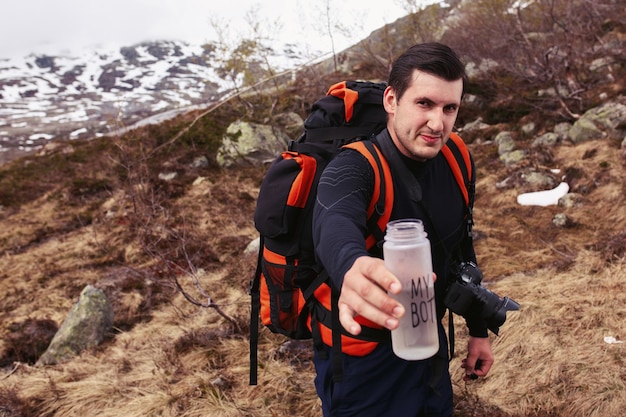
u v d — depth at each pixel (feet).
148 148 40.32
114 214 31.04
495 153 30.81
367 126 5.27
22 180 42.73
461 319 13.74
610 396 9.98
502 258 18.45
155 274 20.88
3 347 16.78
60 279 22.90
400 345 3.80
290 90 43.88
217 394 11.48
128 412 11.37
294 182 5.14
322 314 5.19
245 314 15.76
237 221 27.20
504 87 40.45
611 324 12.26
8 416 11.83
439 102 4.42
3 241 30.66
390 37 46.91
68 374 13.69
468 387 10.94
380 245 4.73
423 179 4.96
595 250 17.17
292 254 5.26
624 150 25.00
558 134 30.42
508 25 41.01
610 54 37.29
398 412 5.08
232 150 37.83
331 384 5.27
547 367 11.09
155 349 14.52
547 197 23.75
